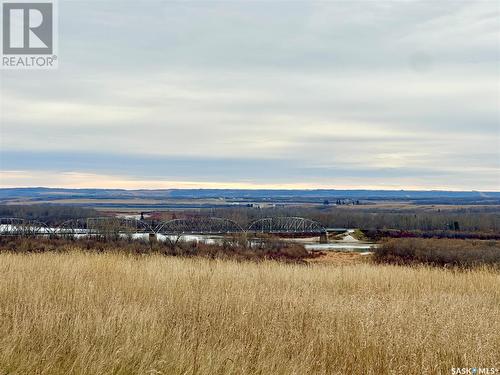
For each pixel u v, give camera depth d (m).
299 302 10.14
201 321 8.51
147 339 7.19
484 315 10.16
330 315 9.34
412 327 8.70
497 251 33.41
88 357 6.34
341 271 17.16
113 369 6.13
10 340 6.76
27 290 9.69
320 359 7.40
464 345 7.89
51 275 11.20
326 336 8.02
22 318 7.83
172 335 7.71
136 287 11.22
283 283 14.11
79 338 7.04
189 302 9.67
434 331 8.48
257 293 10.88
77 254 16.67
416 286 15.38
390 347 7.67
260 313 9.20
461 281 16.45
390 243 39.72
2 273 11.51
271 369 6.60
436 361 7.41
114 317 7.84
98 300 9.46
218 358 6.68
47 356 6.30
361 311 9.61
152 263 14.95
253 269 16.08
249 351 7.24
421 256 33.38
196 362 6.53
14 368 5.97
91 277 12.08
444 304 11.15
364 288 14.33
